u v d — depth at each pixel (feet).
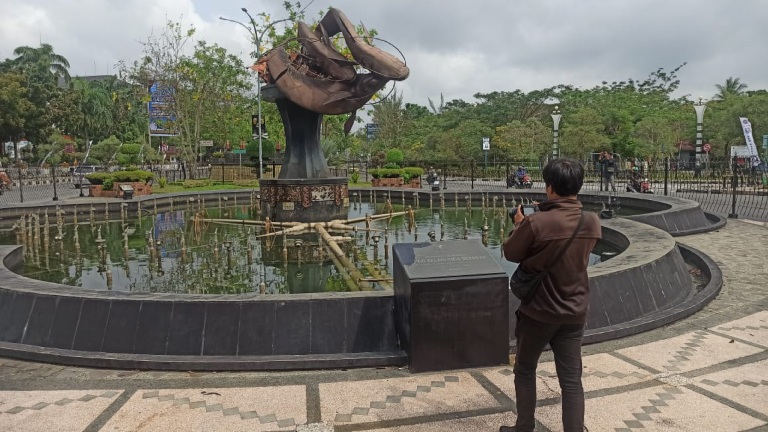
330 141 100.27
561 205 9.73
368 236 34.91
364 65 37.65
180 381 13.57
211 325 14.84
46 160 143.13
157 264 28.17
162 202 59.57
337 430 11.02
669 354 15.01
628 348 15.53
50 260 29.73
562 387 9.78
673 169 95.20
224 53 100.53
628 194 54.19
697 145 123.54
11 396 12.81
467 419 11.43
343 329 14.94
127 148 111.65
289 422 11.39
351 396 12.59
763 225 41.11
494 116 172.35
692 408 11.80
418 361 13.76
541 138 134.51
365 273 25.52
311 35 40.16
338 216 41.52
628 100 169.78
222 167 93.66
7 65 163.32
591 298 16.70
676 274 21.38
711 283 22.11
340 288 23.11
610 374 13.67
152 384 13.41
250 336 14.78
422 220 46.80
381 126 181.98
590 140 125.18
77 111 159.43
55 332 15.49
